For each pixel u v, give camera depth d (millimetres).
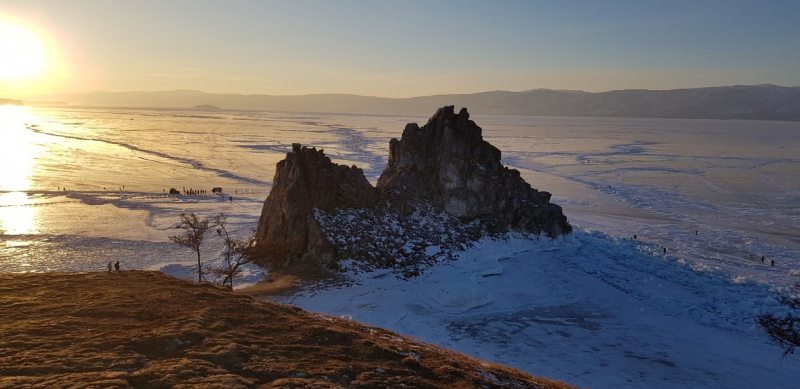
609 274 63812
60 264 58875
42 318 27172
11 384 18703
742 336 47438
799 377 39469
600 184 145875
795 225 98625
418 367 25266
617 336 46125
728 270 69375
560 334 46125
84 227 76438
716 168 185625
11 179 119812
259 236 63125
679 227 95438
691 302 55031
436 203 73875
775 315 50656
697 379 38469
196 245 61375
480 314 50000
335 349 26328
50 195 100812
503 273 61375
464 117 78250
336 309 46125
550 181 148750
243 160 175750
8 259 60094
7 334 24188
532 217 74188
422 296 51438
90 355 22141
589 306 53562
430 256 61438
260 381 21188
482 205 74250
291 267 57031
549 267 64562
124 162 160250
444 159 74625
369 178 134500
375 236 62531
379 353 26500
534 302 53969
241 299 33688
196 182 129000
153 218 83875
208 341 25062
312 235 58500
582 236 79250
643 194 131000
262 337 26828
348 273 55750
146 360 22312
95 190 110875
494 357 40156
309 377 22062
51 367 20609
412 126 75625
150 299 31609
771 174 170375
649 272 65750
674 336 46594
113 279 36750
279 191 62406
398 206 69750
